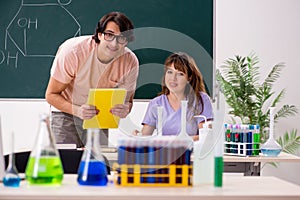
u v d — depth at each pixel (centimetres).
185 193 140
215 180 155
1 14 473
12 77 471
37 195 135
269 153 356
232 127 358
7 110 470
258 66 483
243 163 357
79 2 470
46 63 471
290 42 484
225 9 480
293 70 483
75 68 397
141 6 470
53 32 471
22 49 471
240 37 481
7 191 140
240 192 143
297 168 481
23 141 469
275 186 157
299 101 481
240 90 418
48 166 151
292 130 478
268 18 484
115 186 151
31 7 472
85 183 152
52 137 154
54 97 396
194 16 473
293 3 485
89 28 469
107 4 469
